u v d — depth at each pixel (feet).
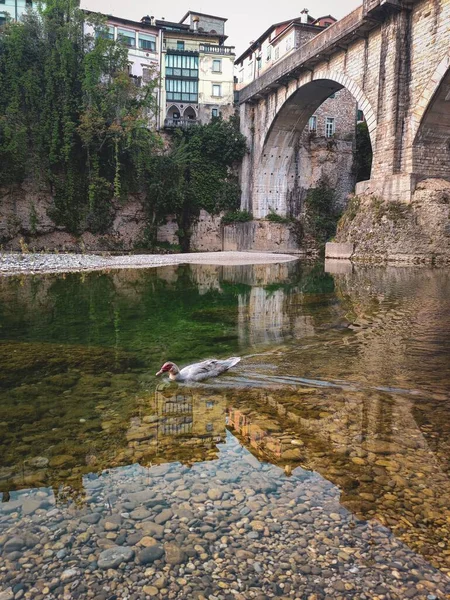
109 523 11.33
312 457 14.64
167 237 161.27
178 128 161.89
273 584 9.45
